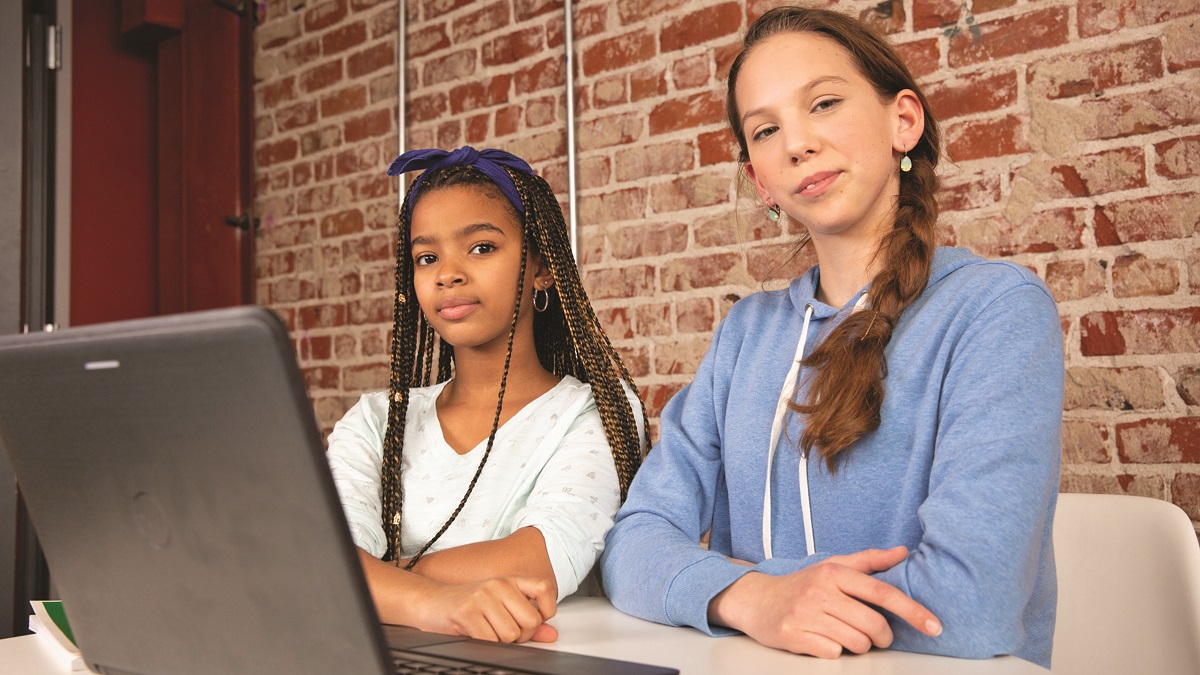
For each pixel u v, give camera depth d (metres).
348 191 2.67
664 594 0.89
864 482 0.94
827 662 0.73
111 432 0.57
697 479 1.09
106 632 0.65
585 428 1.17
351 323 2.64
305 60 2.79
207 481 0.54
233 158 2.86
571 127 2.16
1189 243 1.45
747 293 1.90
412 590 0.89
